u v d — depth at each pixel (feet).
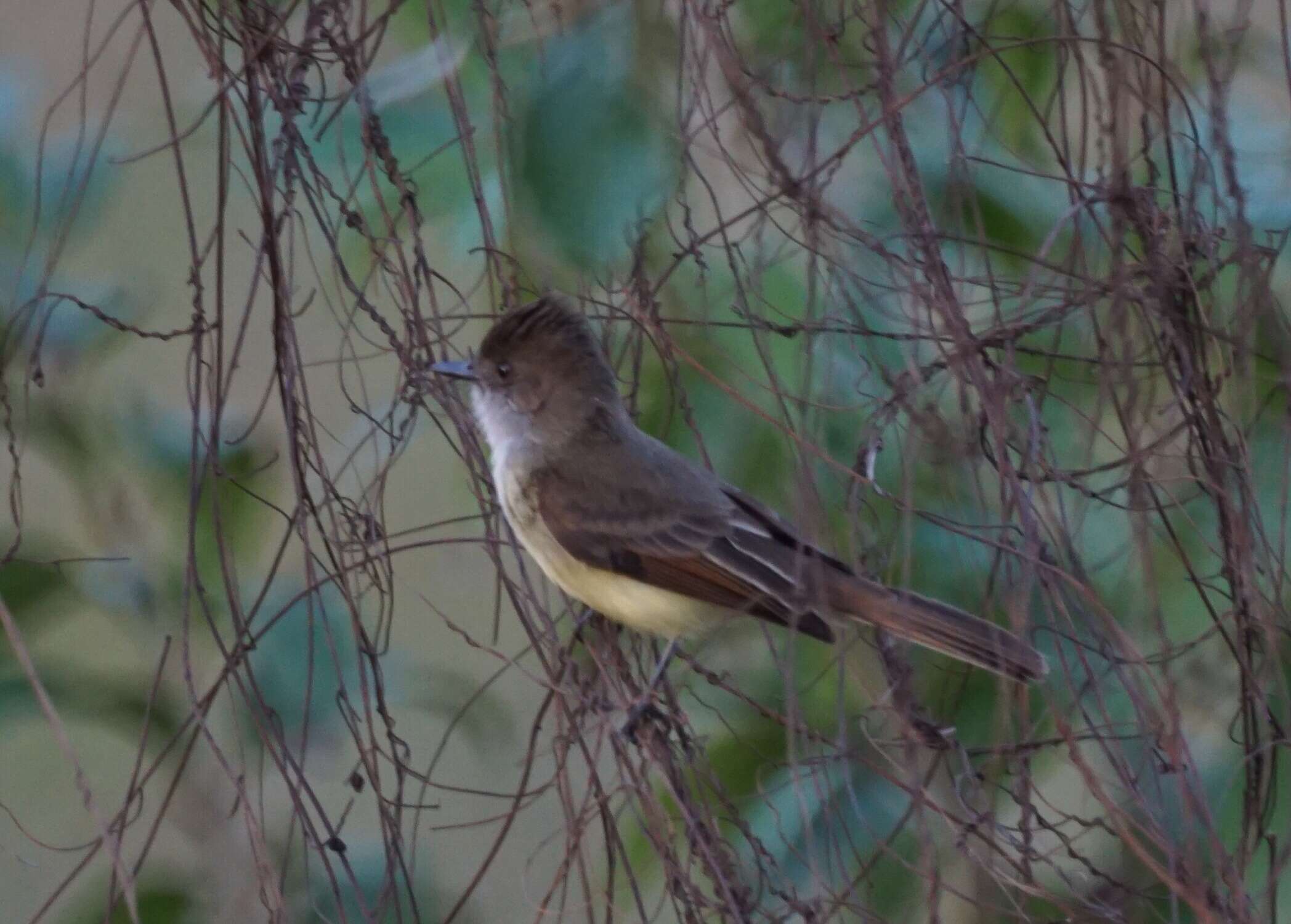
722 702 23.89
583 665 22.47
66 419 22.36
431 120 21.68
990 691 22.80
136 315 23.02
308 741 21.30
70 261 23.59
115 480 22.67
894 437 22.22
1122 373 19.39
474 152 20.48
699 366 19.99
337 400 24.29
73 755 17.15
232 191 24.81
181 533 22.44
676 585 24.38
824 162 19.31
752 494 24.45
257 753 21.44
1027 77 22.20
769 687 23.53
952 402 22.66
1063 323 20.02
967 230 21.88
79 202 19.21
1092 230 21.48
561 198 18.72
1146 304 18.93
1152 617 19.65
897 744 19.74
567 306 24.81
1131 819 17.39
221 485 22.15
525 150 18.84
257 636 19.08
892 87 18.80
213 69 18.83
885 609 20.77
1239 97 22.07
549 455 25.22
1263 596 18.47
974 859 18.31
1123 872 21.02
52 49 24.02
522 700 25.32
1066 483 19.71
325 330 23.97
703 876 21.25
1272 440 21.16
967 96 20.20
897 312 20.81
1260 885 20.95
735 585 23.86
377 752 19.19
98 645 24.43
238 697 21.71
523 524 25.29
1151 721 18.34
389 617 20.07
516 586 21.71
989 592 20.04
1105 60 18.76
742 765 22.71
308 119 21.30
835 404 21.75
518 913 24.95
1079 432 22.16
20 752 27.55
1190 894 16.79
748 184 19.69
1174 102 20.45
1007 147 22.13
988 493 22.38
